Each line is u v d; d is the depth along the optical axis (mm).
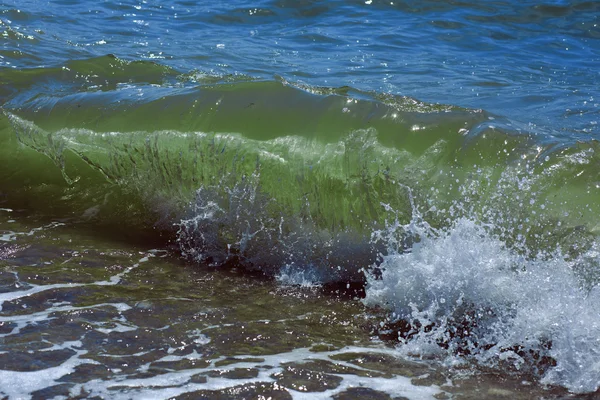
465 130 4992
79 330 3963
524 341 3994
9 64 7926
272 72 8203
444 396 3531
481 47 9867
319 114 5312
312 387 3555
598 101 7199
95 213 5602
